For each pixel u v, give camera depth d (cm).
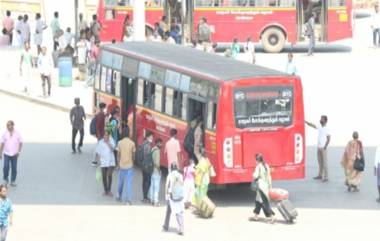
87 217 3381
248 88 3444
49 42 7125
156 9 6888
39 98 5456
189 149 3600
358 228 3253
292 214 3291
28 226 3269
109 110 4256
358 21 9038
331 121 4834
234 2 6906
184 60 3806
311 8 6912
